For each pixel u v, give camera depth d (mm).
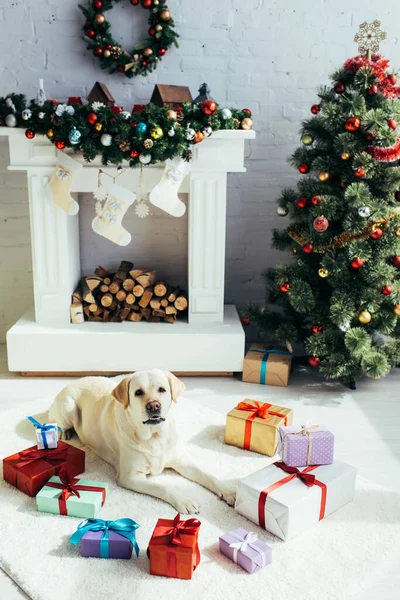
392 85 2908
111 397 2424
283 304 3447
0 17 3322
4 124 3008
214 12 3412
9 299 3746
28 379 3217
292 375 3375
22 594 1764
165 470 2381
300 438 2145
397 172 2805
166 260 3762
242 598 1728
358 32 3172
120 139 2850
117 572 1825
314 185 3021
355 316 2979
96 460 2445
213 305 3350
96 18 3260
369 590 1785
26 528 2016
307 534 2010
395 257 2879
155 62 3400
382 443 2625
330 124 2895
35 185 3117
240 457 2475
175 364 3238
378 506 2164
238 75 3508
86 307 3367
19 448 2520
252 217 3723
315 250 3008
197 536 1844
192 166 3117
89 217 3645
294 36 3475
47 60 3402
